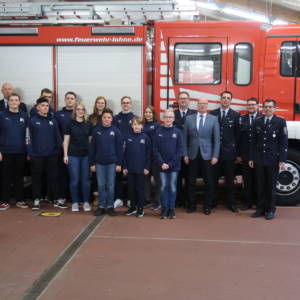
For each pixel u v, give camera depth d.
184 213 5.94
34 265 3.96
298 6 14.28
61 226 5.23
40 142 5.98
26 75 6.34
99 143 5.72
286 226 5.25
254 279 3.65
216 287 3.49
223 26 5.99
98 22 6.31
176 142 5.61
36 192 6.07
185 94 5.95
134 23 6.45
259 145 5.63
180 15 6.36
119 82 6.23
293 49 5.91
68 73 6.28
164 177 5.61
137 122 5.63
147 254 4.24
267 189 5.67
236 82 6.05
